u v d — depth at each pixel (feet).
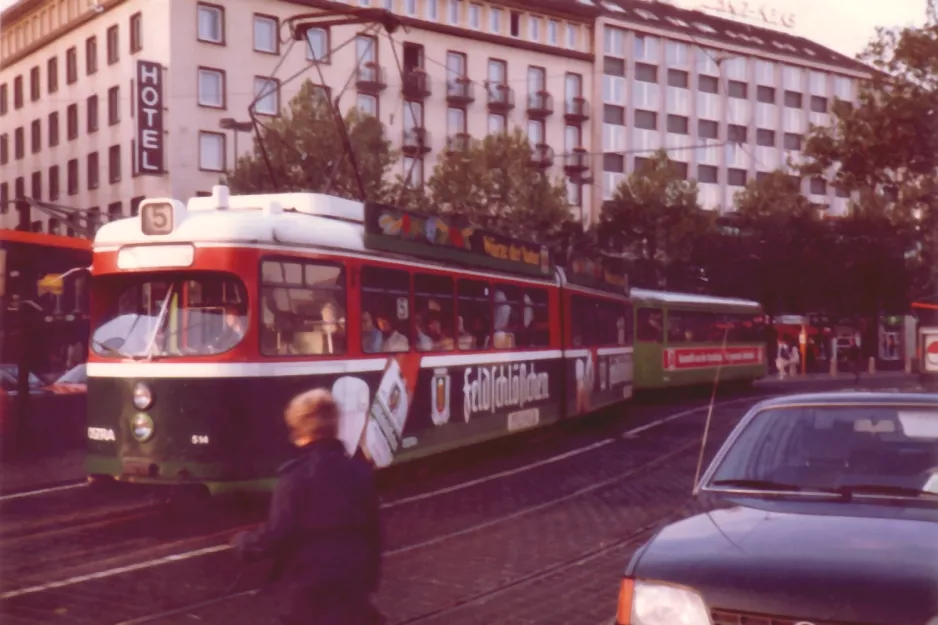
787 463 18.66
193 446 36.63
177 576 29.48
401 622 25.23
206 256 37.35
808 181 248.52
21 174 191.31
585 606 26.78
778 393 118.52
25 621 24.95
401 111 183.42
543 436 69.72
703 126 233.55
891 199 88.17
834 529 15.74
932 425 18.79
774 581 14.26
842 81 258.98
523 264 59.47
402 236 45.70
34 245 60.39
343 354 41.11
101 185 170.09
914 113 78.69
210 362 36.70
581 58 210.38
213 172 159.74
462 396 51.11
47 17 184.65
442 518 39.47
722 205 236.22
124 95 164.86
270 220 38.45
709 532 16.06
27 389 59.31
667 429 74.43
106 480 37.83
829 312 171.63
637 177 158.10
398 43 183.21
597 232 156.66
